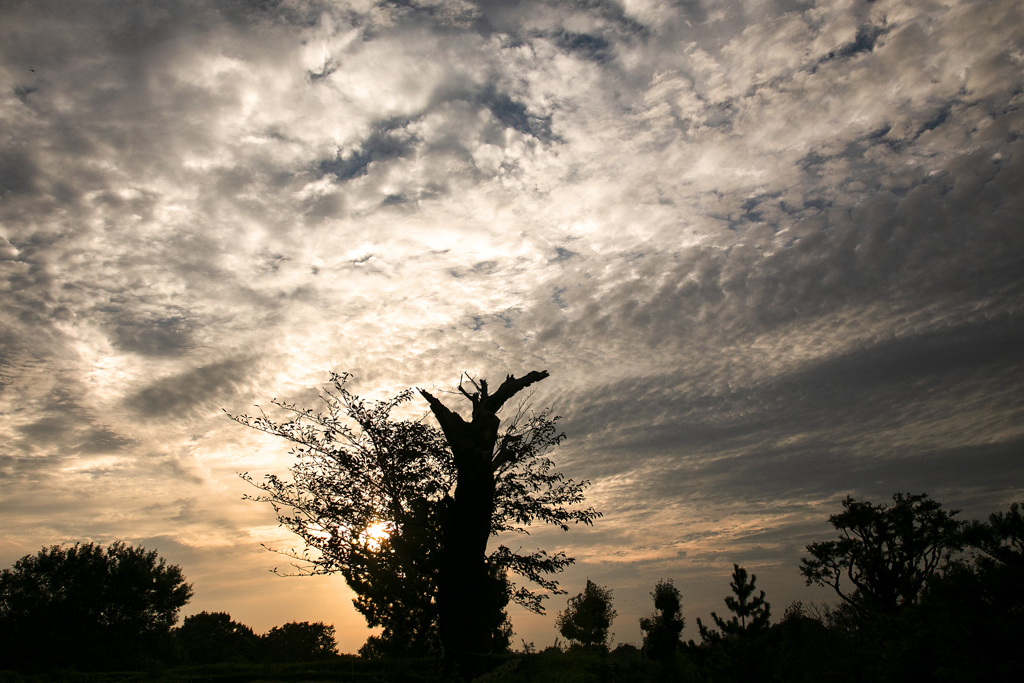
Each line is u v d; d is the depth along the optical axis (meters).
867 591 30.38
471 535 15.56
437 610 15.94
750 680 17.64
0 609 38.81
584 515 18.88
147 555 44.28
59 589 40.69
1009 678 9.96
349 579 16.81
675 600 28.06
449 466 18.08
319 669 17.55
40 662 37.22
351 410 18.25
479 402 18.95
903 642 11.95
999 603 10.90
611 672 20.33
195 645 61.25
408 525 16.70
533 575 17.61
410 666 17.31
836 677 17.64
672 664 26.47
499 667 14.87
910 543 29.31
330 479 17.53
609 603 33.50
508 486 18.66
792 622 23.72
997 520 11.77
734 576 19.19
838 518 32.12
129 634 41.12
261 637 65.81
